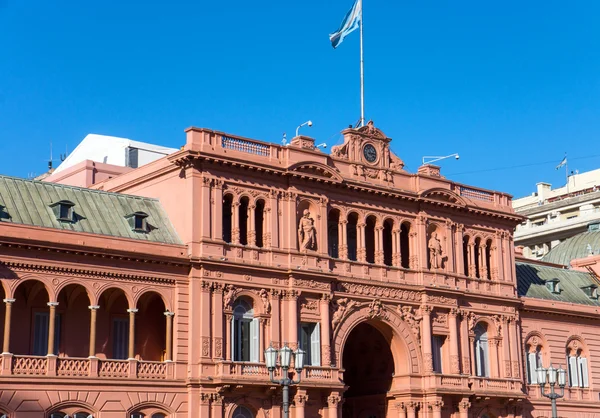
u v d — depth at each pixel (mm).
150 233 68750
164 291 66688
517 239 161750
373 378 81625
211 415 66125
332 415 71562
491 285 86625
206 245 68312
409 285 79250
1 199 64125
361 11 84312
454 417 79812
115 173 85938
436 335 80938
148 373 64750
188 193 69062
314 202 74875
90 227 66188
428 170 83875
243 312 70000
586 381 95000
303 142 75438
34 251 61469
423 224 81688
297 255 72812
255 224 71875
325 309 73188
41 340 64438
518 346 87688
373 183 78812
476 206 86000
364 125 80938
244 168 70938
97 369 62625
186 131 69812
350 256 78312
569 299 97188
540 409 89125
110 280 64500
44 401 59875
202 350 66562
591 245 122438
